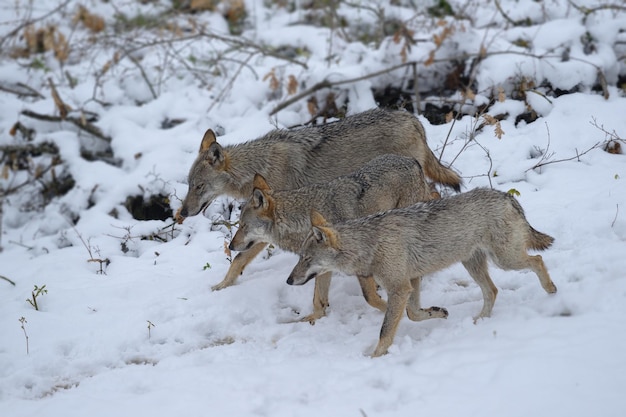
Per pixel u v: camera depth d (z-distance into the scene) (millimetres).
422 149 12648
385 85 16344
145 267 12672
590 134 14156
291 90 15875
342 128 12562
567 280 10211
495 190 9781
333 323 10344
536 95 15164
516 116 15047
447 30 16094
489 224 9617
